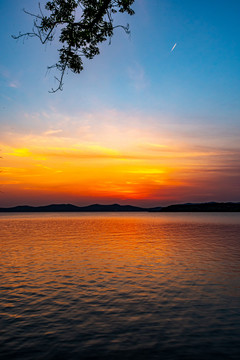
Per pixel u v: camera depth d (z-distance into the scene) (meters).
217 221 97.12
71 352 7.44
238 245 30.67
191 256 23.34
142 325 9.22
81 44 8.63
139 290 13.34
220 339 8.14
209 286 13.91
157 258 22.47
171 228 63.22
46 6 8.03
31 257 23.33
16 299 12.06
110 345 7.83
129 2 8.24
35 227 71.50
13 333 8.62
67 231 55.94
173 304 11.27
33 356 7.23
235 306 10.95
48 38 7.50
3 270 18.03
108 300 11.86
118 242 35.06
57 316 10.05
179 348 7.62
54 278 15.83
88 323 9.41
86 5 8.23
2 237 42.62
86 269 18.25
